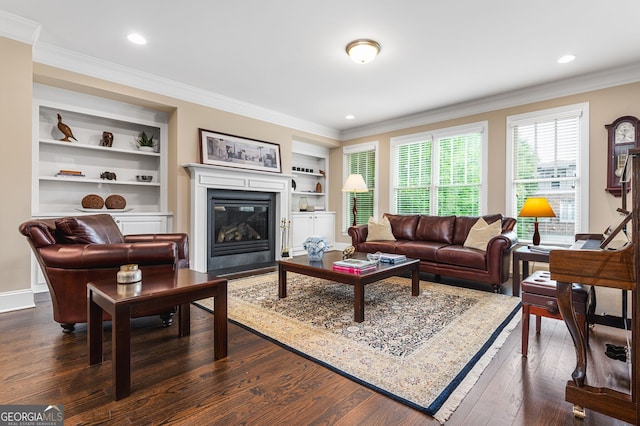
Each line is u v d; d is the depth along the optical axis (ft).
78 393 5.01
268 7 8.28
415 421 4.39
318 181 22.77
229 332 7.48
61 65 10.80
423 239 15.17
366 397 4.94
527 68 11.81
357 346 6.70
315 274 9.16
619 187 11.69
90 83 11.48
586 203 12.53
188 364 5.97
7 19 8.79
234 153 15.61
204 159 14.44
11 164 9.08
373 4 8.13
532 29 9.21
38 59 10.37
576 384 4.45
